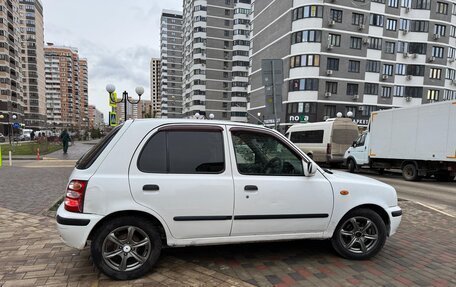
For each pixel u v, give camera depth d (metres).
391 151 13.59
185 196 3.38
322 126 18.55
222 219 3.50
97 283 3.23
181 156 3.48
